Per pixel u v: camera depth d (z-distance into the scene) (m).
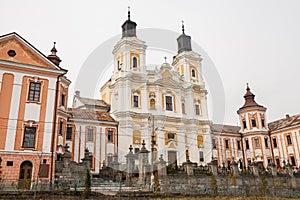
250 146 36.94
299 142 33.09
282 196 20.59
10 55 18.97
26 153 17.91
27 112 18.59
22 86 18.80
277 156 35.66
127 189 12.73
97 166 18.06
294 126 33.81
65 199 11.95
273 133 36.72
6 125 17.81
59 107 22.78
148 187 13.41
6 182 12.93
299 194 21.78
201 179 16.59
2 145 17.42
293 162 33.50
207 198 14.79
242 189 18.72
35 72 19.41
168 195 13.83
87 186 12.71
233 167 21.27
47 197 12.08
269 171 24.45
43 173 17.22
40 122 18.83
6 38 18.95
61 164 18.66
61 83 22.91
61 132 22.94
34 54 19.70
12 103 18.27
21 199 11.52
